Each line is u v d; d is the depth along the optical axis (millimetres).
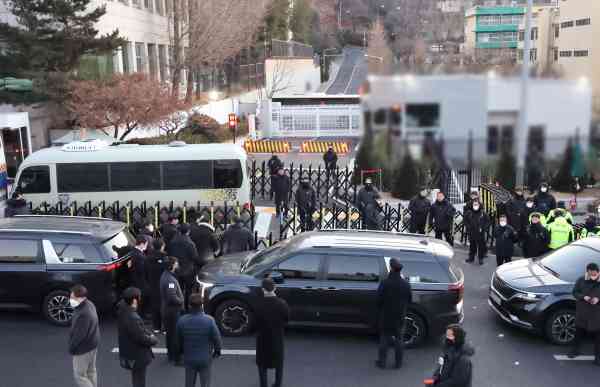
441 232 15312
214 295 10109
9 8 28312
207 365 7539
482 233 14703
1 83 26359
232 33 43594
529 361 9453
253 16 47031
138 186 18812
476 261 15125
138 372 7582
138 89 27297
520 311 10102
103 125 26859
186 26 42250
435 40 74500
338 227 17281
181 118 32688
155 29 42812
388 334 8984
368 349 9906
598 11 42656
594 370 9148
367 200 16219
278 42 56969
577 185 21766
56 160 18531
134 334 7438
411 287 9797
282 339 8000
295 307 9977
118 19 35500
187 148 19062
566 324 10008
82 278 10508
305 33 81500
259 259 10602
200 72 45969
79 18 26625
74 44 26344
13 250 10578
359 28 89062
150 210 17688
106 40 27297
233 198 19031
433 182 22969
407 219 17703
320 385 8523
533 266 10984
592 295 9086
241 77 54938
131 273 11047
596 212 19109
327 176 22844
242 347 9797
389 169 23125
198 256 11289
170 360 9211
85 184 18672
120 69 35438
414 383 8641
